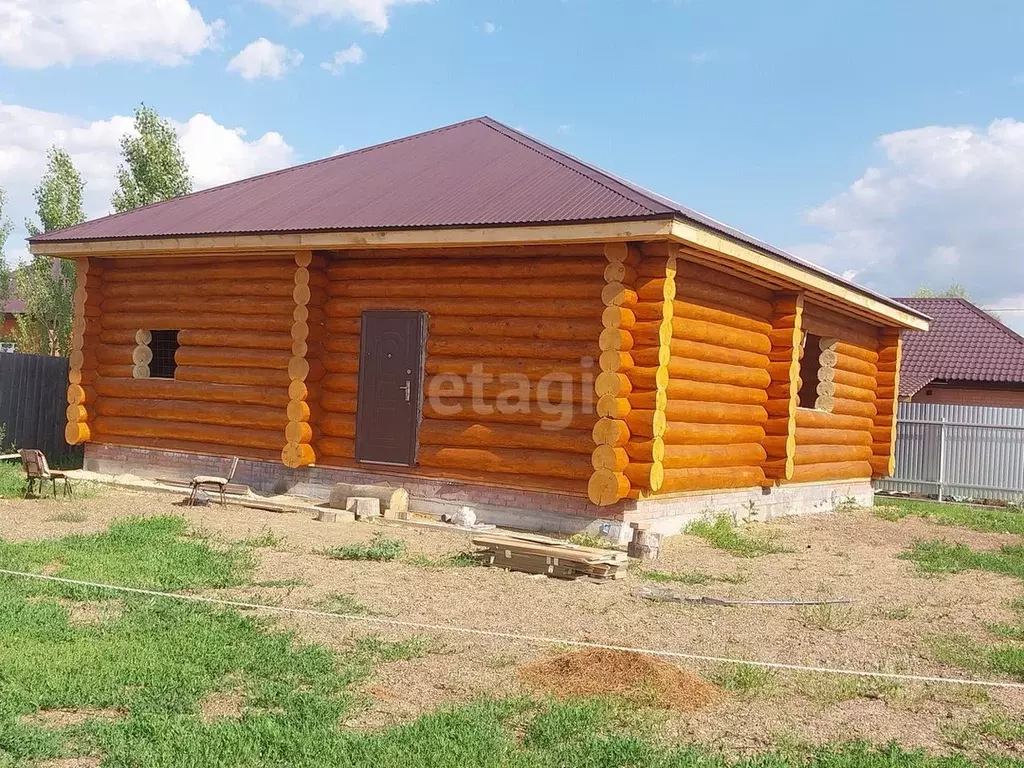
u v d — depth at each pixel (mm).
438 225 11422
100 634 6500
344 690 5656
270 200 14352
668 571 9828
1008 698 6074
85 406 15367
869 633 7652
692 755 4789
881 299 16578
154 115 29312
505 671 6109
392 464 12625
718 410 12805
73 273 28766
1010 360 26734
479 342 12125
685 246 11016
